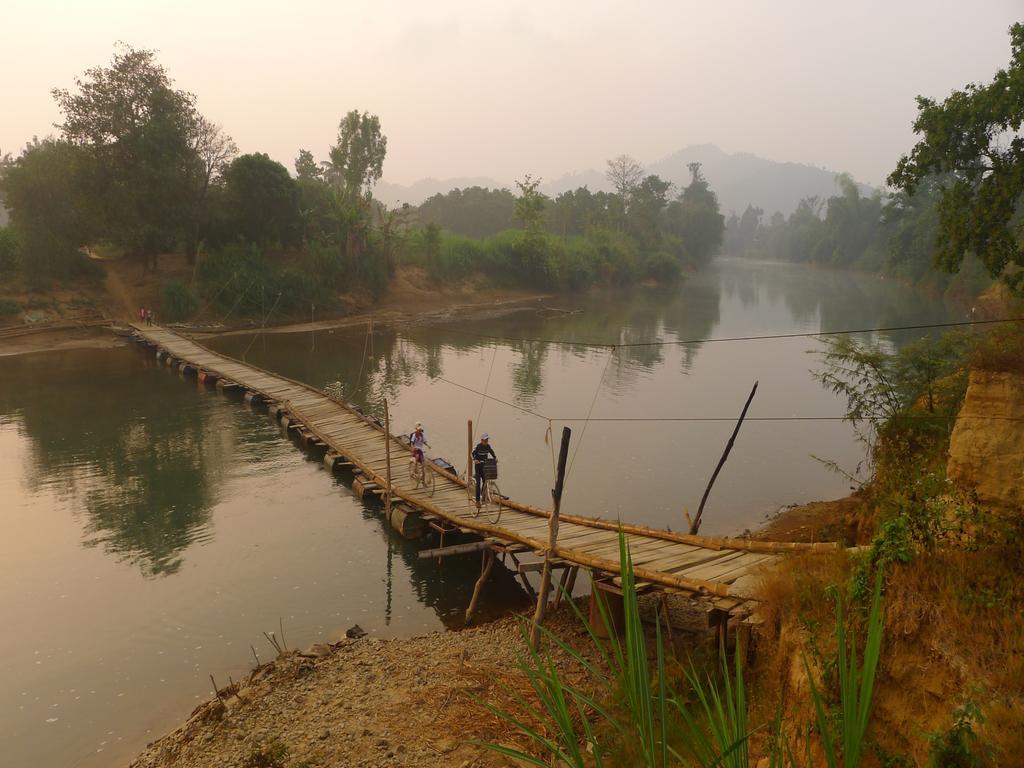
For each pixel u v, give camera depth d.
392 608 15.98
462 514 18.58
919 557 7.64
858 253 160.88
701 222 165.38
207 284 63.16
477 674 12.15
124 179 59.12
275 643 13.66
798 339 57.16
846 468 25.38
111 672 13.34
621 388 38.81
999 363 9.45
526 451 27.45
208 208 65.81
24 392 38.47
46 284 59.09
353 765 9.85
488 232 141.38
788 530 19.03
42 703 12.39
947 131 22.80
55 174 59.81
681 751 6.82
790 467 25.61
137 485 24.17
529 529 16.66
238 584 17.00
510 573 18.03
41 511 21.69
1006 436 9.17
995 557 7.44
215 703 11.81
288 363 47.81
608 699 9.95
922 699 6.57
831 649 7.54
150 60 59.47
